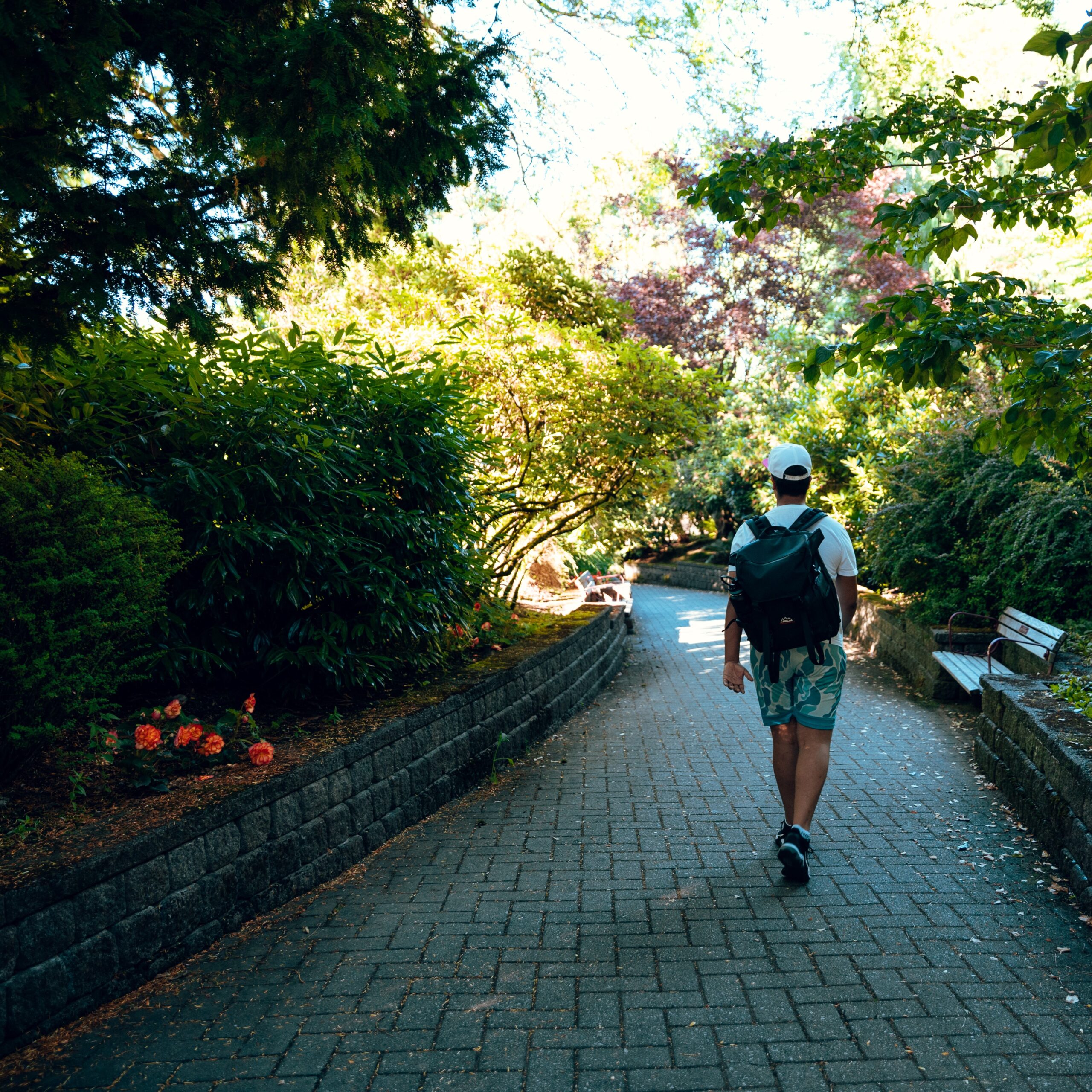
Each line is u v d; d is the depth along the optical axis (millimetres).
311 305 8789
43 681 3096
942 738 6480
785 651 3748
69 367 4258
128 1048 2566
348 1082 2406
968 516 8461
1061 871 3807
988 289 3895
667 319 19031
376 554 5152
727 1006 2754
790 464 4059
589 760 6051
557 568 13703
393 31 3521
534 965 3037
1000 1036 2566
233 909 3344
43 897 2607
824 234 19656
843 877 3787
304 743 4117
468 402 6102
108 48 2965
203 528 4383
